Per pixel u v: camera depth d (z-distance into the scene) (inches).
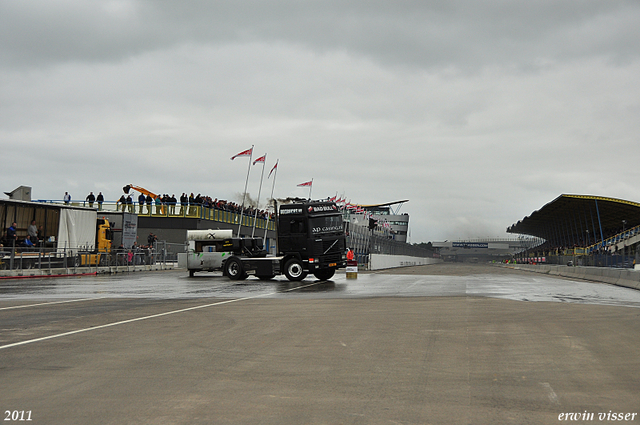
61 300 597.9
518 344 322.7
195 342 328.2
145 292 716.7
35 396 212.7
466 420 184.9
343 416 188.4
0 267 989.2
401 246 2588.6
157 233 1846.7
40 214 1117.7
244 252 1027.9
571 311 495.8
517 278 1217.4
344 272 1491.1
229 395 213.6
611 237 2630.4
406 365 266.5
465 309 507.5
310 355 290.0
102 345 318.0
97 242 1314.0
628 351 302.8
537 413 192.9
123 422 182.5
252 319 433.7
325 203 977.5
